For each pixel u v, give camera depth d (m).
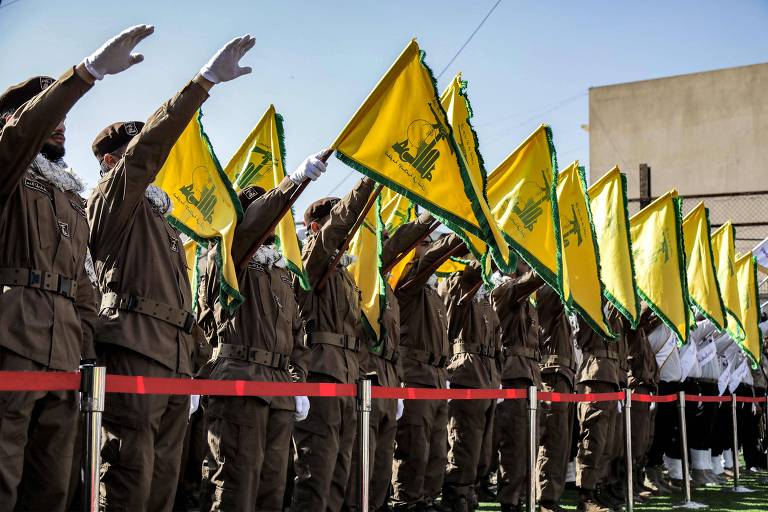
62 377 3.72
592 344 8.95
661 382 11.04
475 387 7.61
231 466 5.06
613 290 8.37
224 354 5.29
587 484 8.63
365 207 5.84
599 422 8.69
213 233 5.19
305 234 7.07
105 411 4.32
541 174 6.80
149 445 4.37
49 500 4.03
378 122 5.27
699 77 27.84
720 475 12.92
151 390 4.08
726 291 11.37
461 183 5.37
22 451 3.80
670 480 11.45
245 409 5.10
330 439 5.86
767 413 13.13
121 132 4.77
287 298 5.57
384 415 6.52
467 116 5.97
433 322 7.23
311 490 5.80
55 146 4.23
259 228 5.20
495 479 11.13
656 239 9.26
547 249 6.72
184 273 4.73
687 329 9.09
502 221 6.64
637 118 28.44
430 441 7.21
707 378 11.74
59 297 4.02
